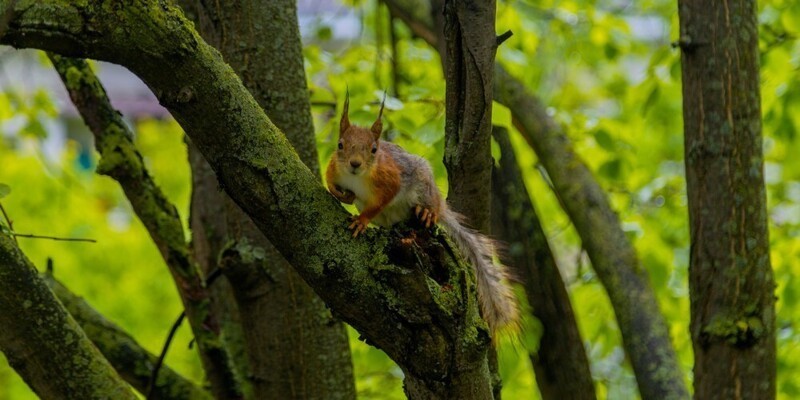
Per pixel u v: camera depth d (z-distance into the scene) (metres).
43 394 8.32
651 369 11.27
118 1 6.12
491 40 7.88
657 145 16.67
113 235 19.80
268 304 9.93
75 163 22.50
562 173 12.68
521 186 12.21
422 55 16.22
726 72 9.74
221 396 10.40
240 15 9.27
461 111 8.20
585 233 12.36
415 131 10.91
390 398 14.55
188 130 6.62
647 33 19.66
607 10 18.39
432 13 13.20
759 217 9.77
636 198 16.05
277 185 6.66
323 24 17.05
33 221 19.12
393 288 6.62
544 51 17.56
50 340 8.20
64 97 32.25
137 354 10.65
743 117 9.74
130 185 10.23
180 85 6.39
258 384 10.04
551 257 12.04
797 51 15.40
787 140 14.34
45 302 8.20
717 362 9.75
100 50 6.23
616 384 16.12
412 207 8.55
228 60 9.30
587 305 15.46
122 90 35.22
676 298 15.38
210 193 12.15
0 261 8.01
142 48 6.22
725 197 9.73
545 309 11.91
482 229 8.75
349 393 10.17
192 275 10.36
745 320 9.72
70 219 19.55
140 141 23.67
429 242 6.73
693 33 9.86
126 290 18.97
